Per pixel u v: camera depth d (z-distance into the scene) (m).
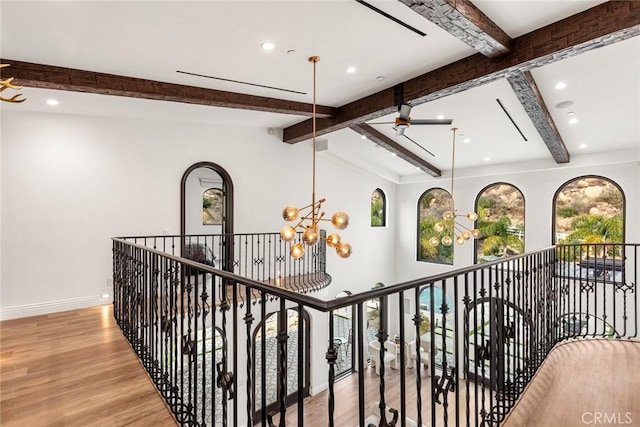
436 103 5.44
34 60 3.37
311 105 5.52
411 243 10.12
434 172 8.84
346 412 6.28
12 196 4.59
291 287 6.38
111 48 3.22
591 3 2.99
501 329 2.24
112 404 2.36
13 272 4.58
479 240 8.68
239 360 5.62
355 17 2.98
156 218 5.73
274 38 3.24
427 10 2.76
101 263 5.21
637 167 6.43
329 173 8.52
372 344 8.38
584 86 4.48
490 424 2.02
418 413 1.50
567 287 4.05
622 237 6.59
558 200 7.44
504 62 3.61
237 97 4.77
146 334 2.99
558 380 2.62
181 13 2.72
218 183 8.16
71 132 5.01
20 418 2.19
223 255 6.62
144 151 5.64
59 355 3.17
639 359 2.98
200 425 2.01
